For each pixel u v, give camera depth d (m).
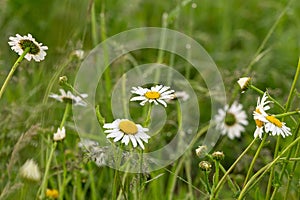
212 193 0.88
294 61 1.52
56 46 1.32
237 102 1.27
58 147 1.18
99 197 1.12
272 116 0.86
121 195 0.97
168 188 1.11
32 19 1.53
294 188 1.07
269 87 1.43
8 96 1.22
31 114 1.07
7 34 1.44
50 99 1.10
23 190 0.95
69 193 1.12
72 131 1.17
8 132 1.10
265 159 1.17
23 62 1.25
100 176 1.13
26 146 1.04
